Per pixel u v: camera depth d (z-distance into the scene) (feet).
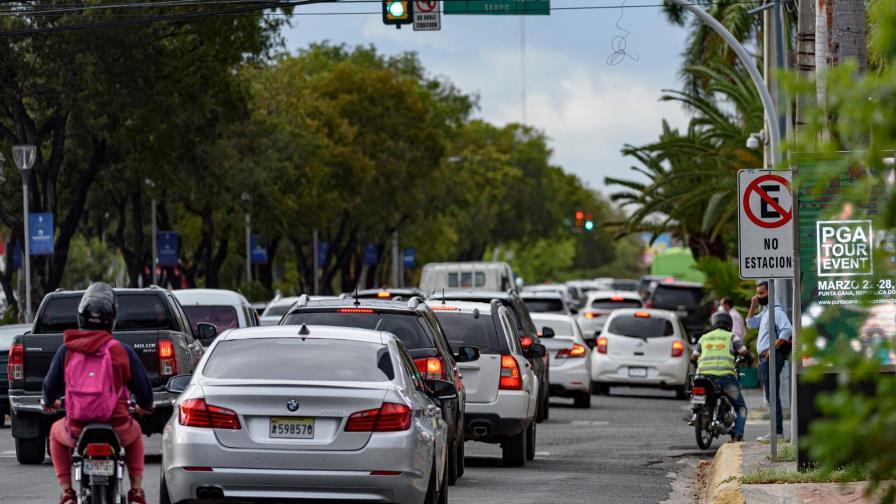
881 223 37.45
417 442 86.33
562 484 131.23
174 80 332.39
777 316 168.55
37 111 352.49
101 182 413.59
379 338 92.07
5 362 203.51
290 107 522.06
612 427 205.98
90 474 73.10
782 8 230.89
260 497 84.74
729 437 188.65
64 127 338.13
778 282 203.31
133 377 76.48
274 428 84.84
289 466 84.17
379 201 616.80
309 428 84.84
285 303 232.32
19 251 412.16
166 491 87.66
